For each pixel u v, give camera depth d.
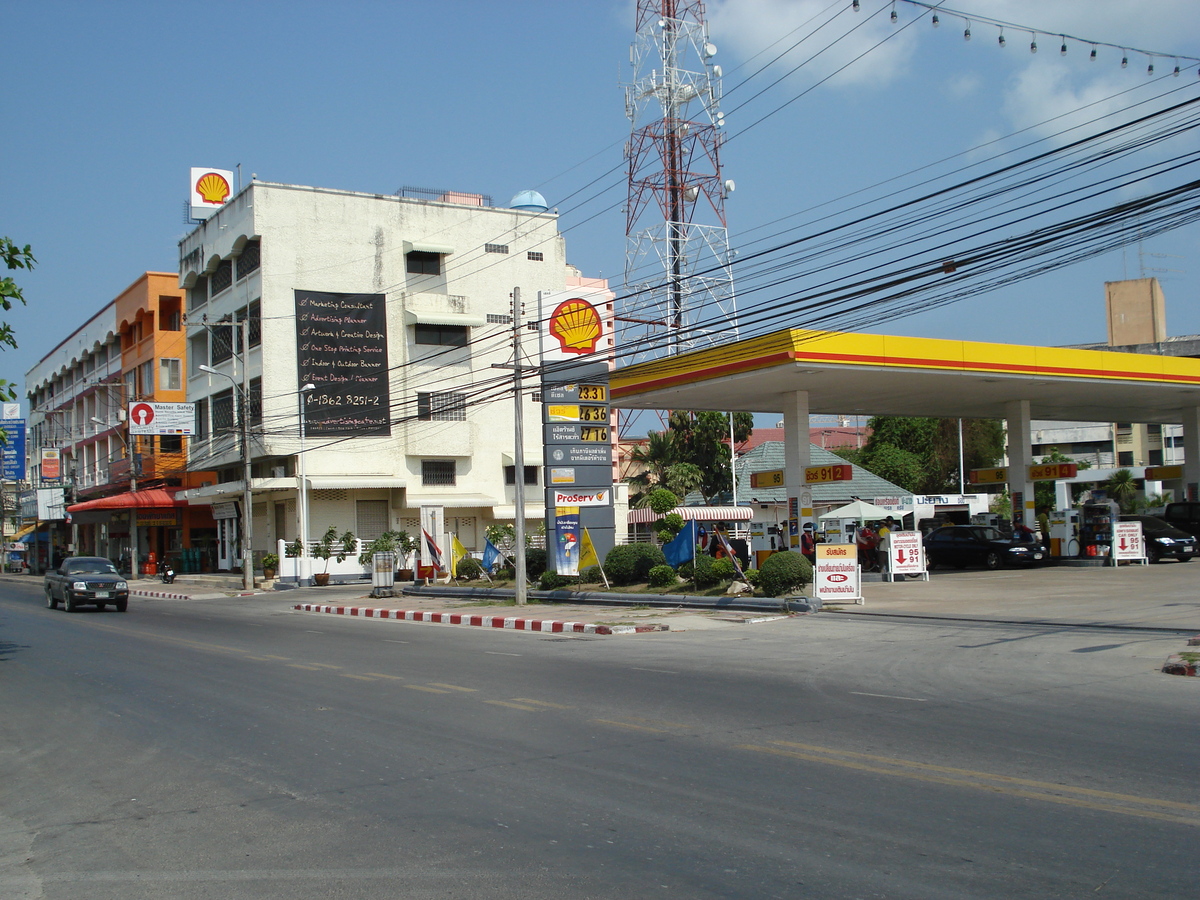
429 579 33.75
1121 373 30.81
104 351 66.88
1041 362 29.02
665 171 44.28
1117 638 15.09
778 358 25.00
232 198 44.62
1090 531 32.72
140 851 6.27
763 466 51.66
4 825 7.02
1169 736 8.49
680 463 58.88
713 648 15.98
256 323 43.00
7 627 23.69
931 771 7.45
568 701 11.07
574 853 5.85
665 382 29.17
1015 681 11.61
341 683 13.05
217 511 50.84
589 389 27.62
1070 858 5.48
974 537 33.69
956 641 15.56
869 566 31.31
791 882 5.24
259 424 42.19
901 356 26.14
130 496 51.09
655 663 14.31
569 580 26.97
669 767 7.84
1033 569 31.84
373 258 44.03
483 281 46.28
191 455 51.25
